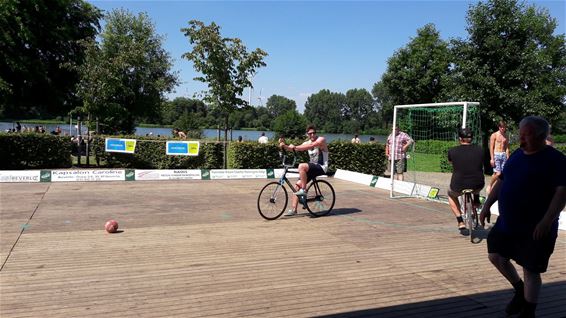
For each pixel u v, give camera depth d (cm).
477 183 666
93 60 1820
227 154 1526
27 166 1464
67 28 2831
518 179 358
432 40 3944
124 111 1886
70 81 3014
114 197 968
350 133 8106
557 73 1977
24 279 460
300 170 795
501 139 977
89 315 376
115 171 1240
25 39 2559
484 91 1767
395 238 669
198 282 462
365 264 537
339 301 419
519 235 360
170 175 1285
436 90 3925
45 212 795
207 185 1194
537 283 355
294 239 650
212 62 1481
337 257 564
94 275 477
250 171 1363
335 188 1213
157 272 491
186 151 1530
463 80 1827
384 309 403
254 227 721
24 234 641
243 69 1520
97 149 1562
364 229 725
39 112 3397
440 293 446
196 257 550
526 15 1786
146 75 2730
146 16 3219
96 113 1811
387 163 1609
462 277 496
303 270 508
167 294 427
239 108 1554
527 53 1744
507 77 1752
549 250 349
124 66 1909
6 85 2430
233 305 404
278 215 796
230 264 525
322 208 834
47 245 588
